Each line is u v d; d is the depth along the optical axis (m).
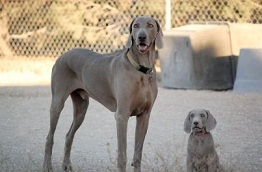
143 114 8.58
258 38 16.11
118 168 8.29
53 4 20.94
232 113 12.67
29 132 11.70
